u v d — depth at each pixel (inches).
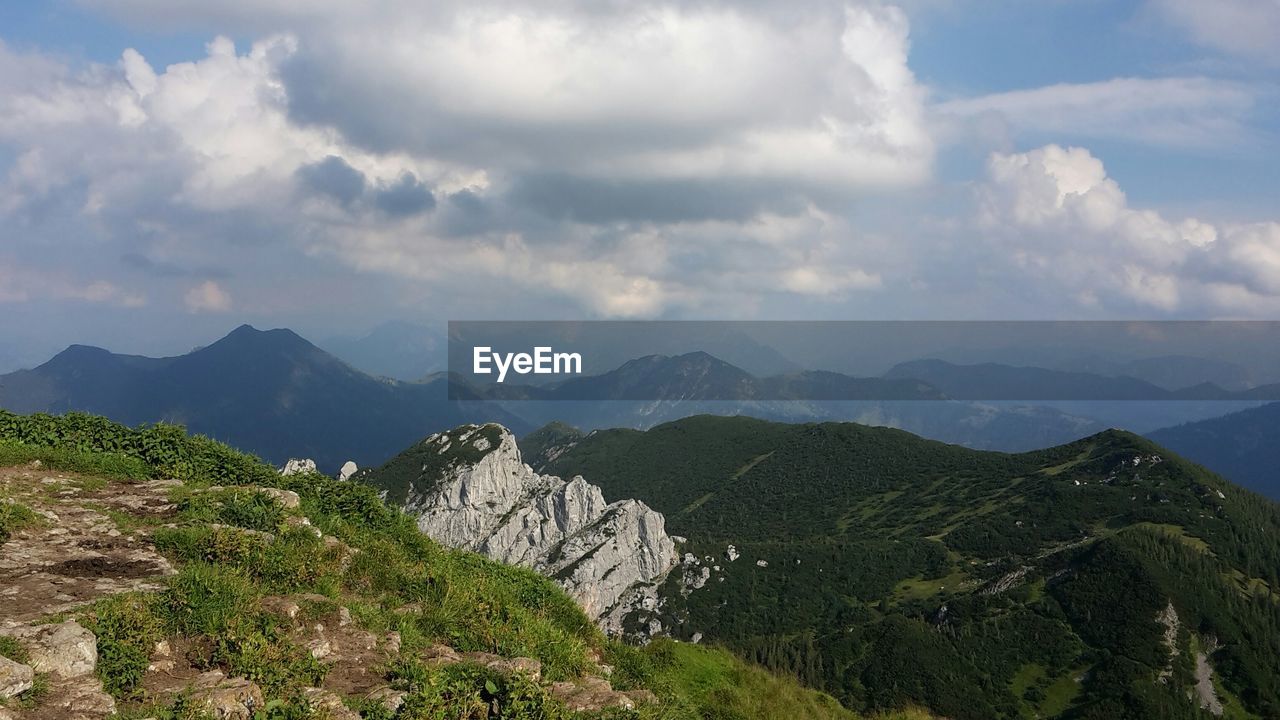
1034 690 4970.5
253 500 684.7
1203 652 5068.9
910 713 1325.0
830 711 929.5
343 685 466.0
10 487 670.5
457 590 652.7
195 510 651.5
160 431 844.6
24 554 536.1
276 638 477.4
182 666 445.4
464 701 448.5
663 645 871.7
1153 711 4527.6
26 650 388.5
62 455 767.1
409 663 479.8
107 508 655.8
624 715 503.8
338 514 771.4
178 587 496.4
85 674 396.2
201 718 377.4
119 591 491.5
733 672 913.5
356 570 636.1
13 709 353.1
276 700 408.2
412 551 758.5
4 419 823.1
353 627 538.0
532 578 812.6
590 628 748.0
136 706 390.9
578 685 583.5
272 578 571.5
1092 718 4584.2
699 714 727.7
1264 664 4884.4
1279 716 4539.9
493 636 602.5
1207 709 4630.9
